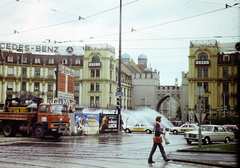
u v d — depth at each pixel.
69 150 18.25
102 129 36.28
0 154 15.98
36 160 13.91
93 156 15.60
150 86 91.25
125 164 13.17
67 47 80.31
